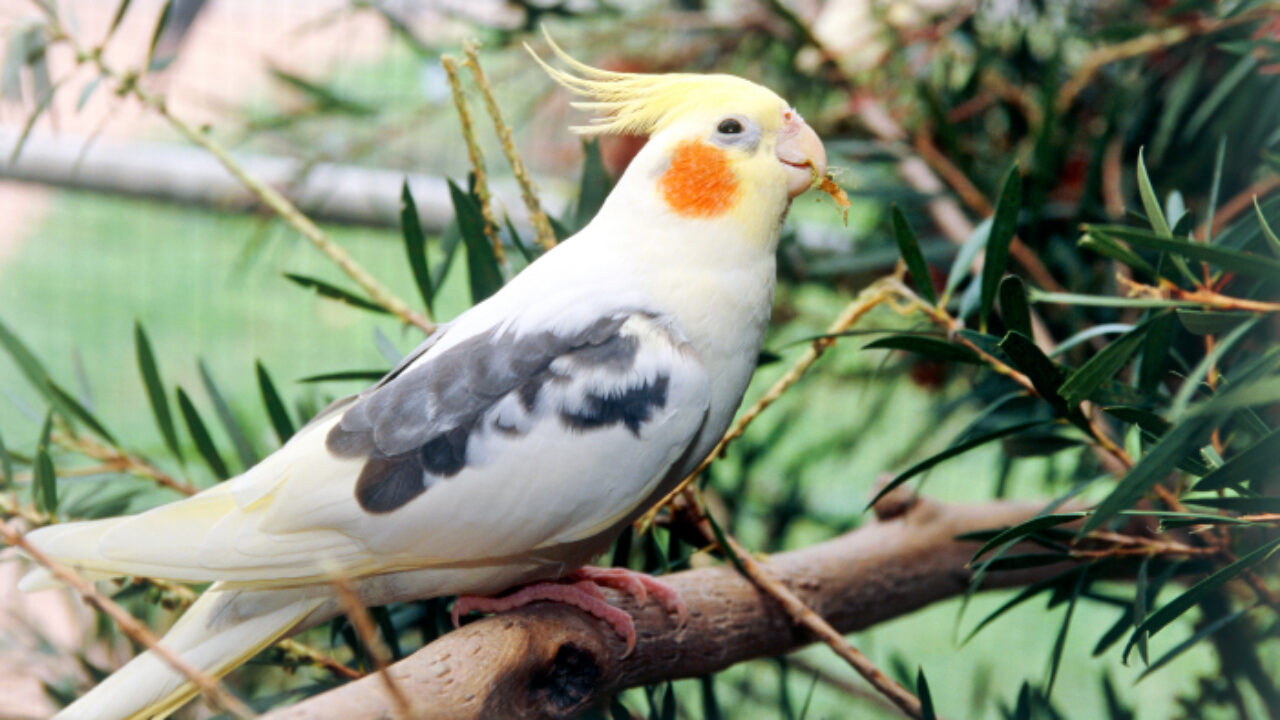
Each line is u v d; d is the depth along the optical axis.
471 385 0.83
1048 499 0.94
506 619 0.83
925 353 0.86
